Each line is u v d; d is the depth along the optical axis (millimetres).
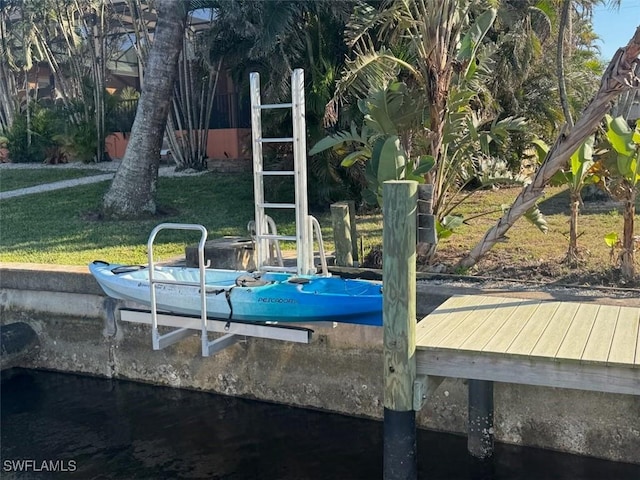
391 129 8500
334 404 7258
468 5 8641
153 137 13312
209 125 22016
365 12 9383
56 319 8938
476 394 6121
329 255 9195
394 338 4832
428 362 4902
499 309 5828
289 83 12820
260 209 7258
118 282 7395
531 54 14414
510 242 9656
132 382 8555
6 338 8703
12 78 28094
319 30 12688
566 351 4656
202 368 8062
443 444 6516
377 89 8414
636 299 6438
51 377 9000
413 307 4836
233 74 15289
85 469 6531
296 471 6301
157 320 6711
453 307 5930
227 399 7914
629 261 7355
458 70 8578
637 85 6402
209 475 6320
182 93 20094
